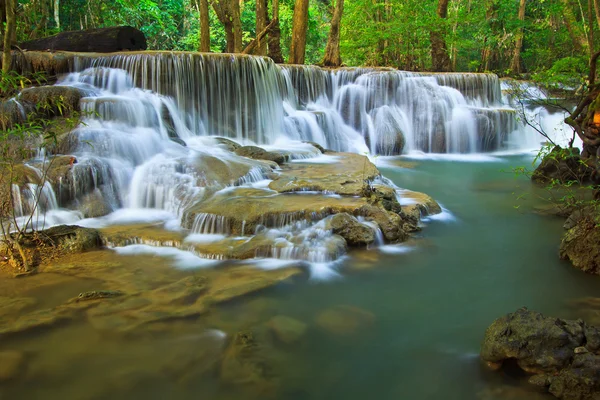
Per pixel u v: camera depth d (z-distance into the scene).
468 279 5.87
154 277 5.71
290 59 18.36
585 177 10.27
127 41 13.42
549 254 6.68
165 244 6.73
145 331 4.52
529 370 3.84
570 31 13.23
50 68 11.51
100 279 5.64
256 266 6.08
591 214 6.62
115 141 8.93
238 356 4.18
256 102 12.80
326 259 6.25
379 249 6.78
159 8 27.53
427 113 15.58
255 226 6.92
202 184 8.26
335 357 4.23
